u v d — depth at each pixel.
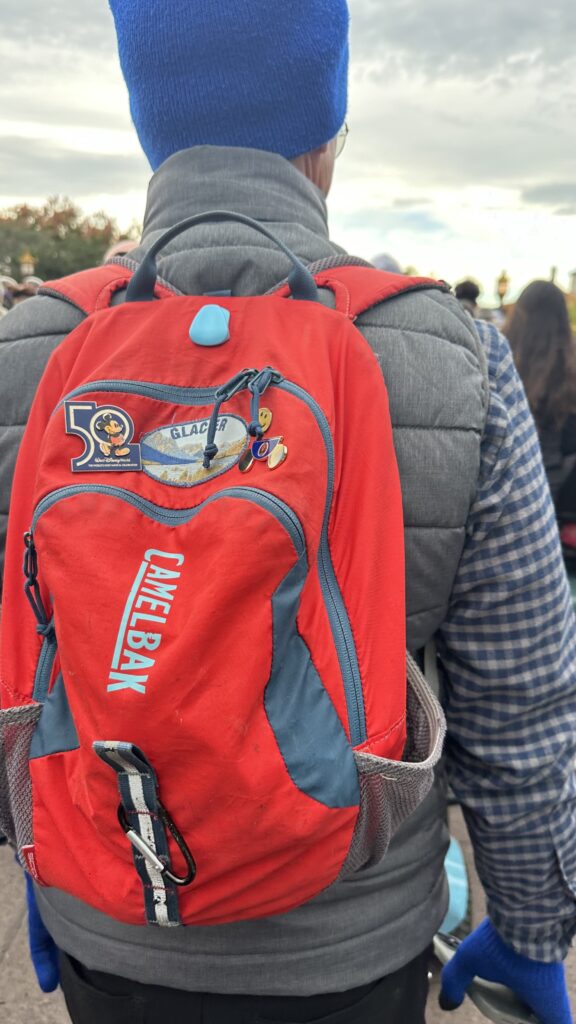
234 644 0.73
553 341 3.48
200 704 0.72
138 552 0.78
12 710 0.85
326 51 0.98
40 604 0.87
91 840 0.82
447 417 0.88
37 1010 2.04
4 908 2.39
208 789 0.73
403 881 0.96
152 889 0.79
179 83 0.97
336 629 0.80
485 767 0.98
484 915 2.26
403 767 0.79
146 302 0.91
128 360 0.86
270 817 0.74
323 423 0.80
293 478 0.76
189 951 0.89
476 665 0.94
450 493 0.88
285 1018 0.92
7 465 0.97
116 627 0.74
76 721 0.77
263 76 0.96
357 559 0.82
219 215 0.87
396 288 0.92
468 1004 2.04
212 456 0.78
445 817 1.06
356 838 0.81
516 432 0.92
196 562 0.76
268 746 0.73
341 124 1.09
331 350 0.85
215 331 0.85
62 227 55.22
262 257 0.93
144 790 0.74
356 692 0.80
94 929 0.93
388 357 0.88
